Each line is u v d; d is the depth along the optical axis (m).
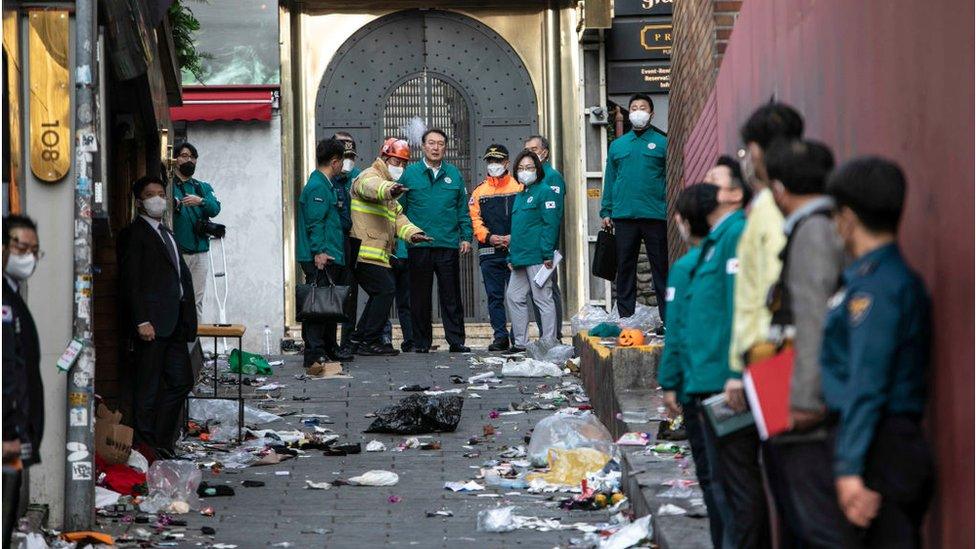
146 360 12.49
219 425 14.43
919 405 5.22
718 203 7.32
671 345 7.80
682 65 16.33
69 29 9.67
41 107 9.61
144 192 12.55
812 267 5.61
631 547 8.85
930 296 5.63
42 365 9.59
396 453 13.16
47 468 9.59
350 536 9.75
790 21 8.98
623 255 17.89
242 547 9.38
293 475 12.11
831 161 5.80
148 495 10.83
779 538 6.37
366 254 18.53
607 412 13.46
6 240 7.30
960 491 5.34
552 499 11.03
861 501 5.18
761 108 6.23
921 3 5.82
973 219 5.14
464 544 9.46
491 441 13.63
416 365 17.98
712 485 7.15
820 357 5.46
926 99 5.77
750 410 6.63
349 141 18.86
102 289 13.17
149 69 12.84
